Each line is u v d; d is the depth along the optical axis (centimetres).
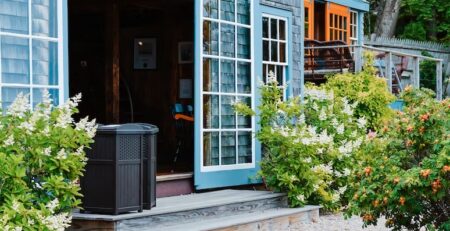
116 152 672
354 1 1781
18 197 531
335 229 860
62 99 692
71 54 1291
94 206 680
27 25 669
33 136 562
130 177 688
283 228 852
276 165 938
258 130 988
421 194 619
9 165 530
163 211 716
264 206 883
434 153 645
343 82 1341
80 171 609
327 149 969
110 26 1105
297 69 1110
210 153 925
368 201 656
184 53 1237
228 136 955
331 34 1698
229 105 959
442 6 2684
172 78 1246
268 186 934
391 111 1336
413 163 668
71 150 600
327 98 1047
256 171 993
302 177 924
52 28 691
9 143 549
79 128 586
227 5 960
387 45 2183
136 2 1155
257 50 1009
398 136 677
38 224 534
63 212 584
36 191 567
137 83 1280
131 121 1239
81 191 684
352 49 1734
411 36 2675
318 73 1470
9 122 566
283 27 1079
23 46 664
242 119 982
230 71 962
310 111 1034
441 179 604
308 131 958
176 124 1237
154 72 1267
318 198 953
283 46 1077
